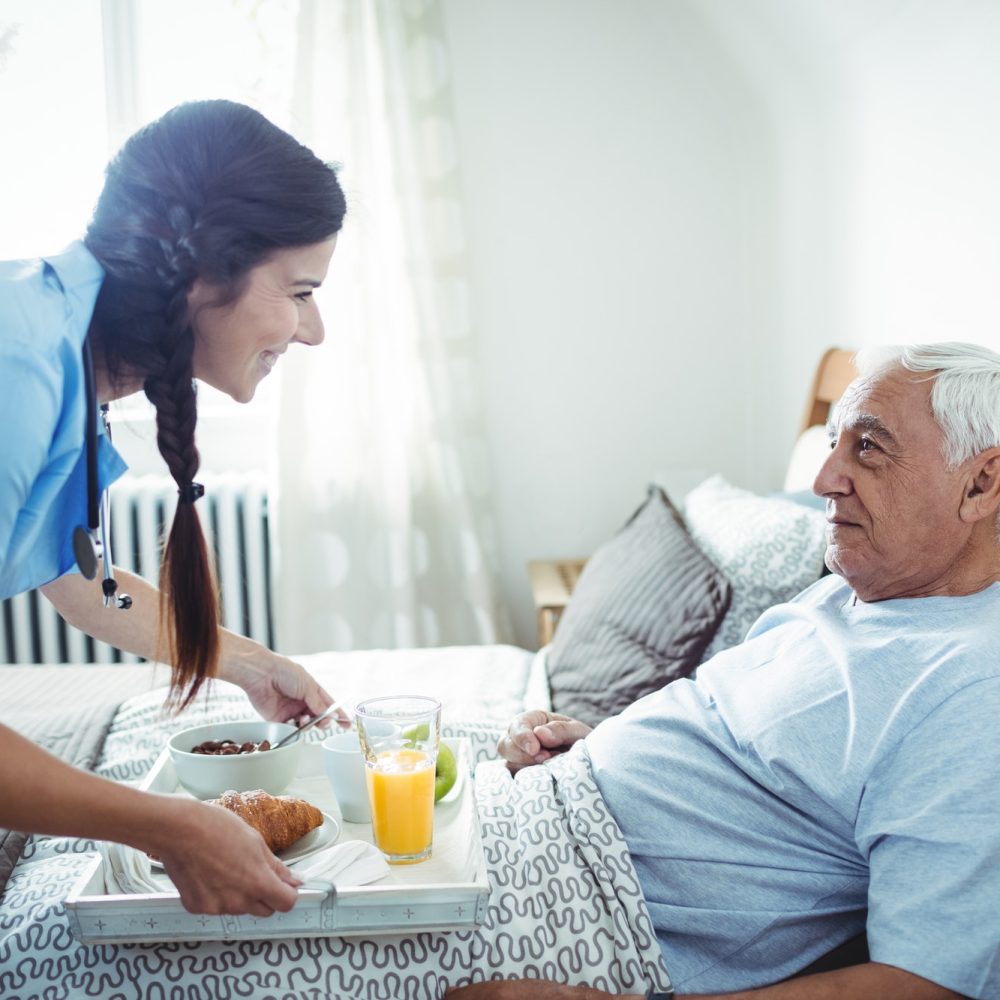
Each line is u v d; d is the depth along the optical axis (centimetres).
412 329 305
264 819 111
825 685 121
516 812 125
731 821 121
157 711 169
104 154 307
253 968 106
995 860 100
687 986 116
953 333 203
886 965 101
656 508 235
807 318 287
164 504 301
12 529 93
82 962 107
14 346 91
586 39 317
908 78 220
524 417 328
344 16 295
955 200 201
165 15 305
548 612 264
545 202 322
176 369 106
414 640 306
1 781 85
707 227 324
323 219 110
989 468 119
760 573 194
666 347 328
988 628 114
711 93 318
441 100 304
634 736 133
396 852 112
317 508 303
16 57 302
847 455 126
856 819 113
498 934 112
